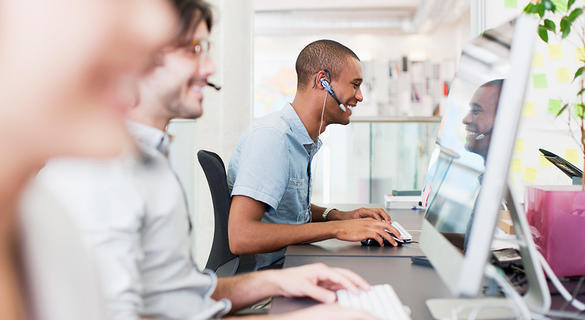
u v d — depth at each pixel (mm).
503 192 625
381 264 1126
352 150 2762
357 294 852
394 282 977
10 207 250
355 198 2764
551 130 2031
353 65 1607
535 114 2049
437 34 8469
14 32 204
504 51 717
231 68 2787
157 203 734
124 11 210
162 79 812
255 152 1428
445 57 8492
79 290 420
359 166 2762
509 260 934
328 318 685
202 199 2738
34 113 206
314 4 7832
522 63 604
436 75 8281
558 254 933
